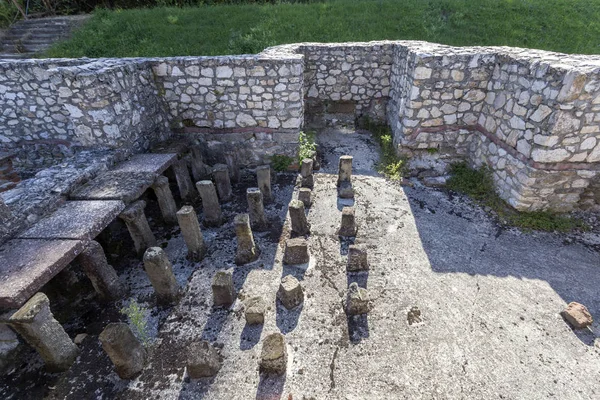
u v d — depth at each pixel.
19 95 6.10
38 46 9.52
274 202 5.24
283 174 6.04
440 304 3.39
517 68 4.45
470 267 3.84
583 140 3.96
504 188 4.82
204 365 2.73
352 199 5.21
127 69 4.91
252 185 5.76
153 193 5.50
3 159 6.10
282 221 4.79
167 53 8.71
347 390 2.69
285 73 5.29
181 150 5.54
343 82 7.73
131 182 4.21
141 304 3.59
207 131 5.99
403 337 3.08
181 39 9.17
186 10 10.35
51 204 3.69
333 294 3.56
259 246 4.30
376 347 3.00
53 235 3.27
